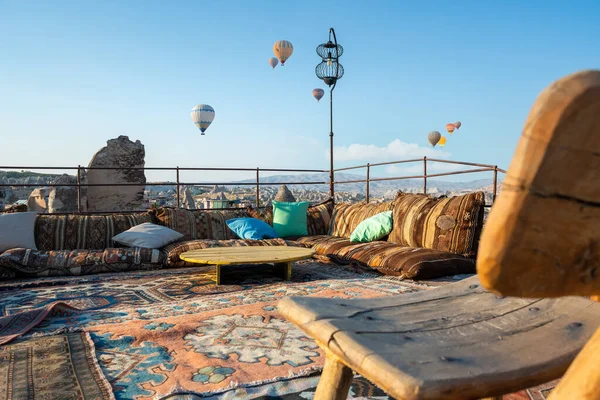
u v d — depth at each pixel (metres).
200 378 1.64
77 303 2.89
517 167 0.31
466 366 0.56
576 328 0.71
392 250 4.05
